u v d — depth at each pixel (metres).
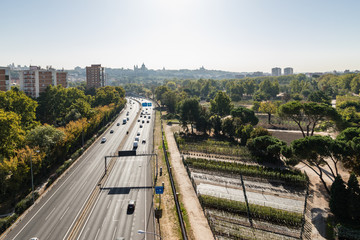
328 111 79.31
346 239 43.84
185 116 118.50
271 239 43.62
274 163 78.19
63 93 136.00
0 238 43.38
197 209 53.34
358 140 54.69
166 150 92.81
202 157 85.06
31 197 55.22
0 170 53.62
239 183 65.69
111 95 176.50
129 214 50.59
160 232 45.25
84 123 99.56
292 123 134.75
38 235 44.19
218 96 137.00
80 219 48.56
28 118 93.75
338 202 48.34
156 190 53.06
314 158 57.88
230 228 46.81
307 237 44.34
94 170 74.19
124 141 106.88
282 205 54.91
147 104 148.50
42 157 65.06
